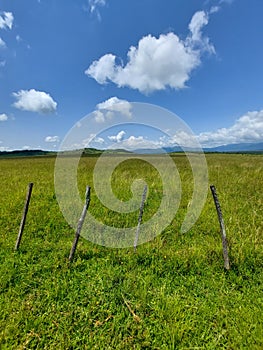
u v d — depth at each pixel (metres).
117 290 3.79
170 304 3.43
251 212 7.07
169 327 3.08
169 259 4.64
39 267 4.41
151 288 3.87
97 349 2.84
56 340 2.97
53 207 7.75
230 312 3.33
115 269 4.35
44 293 3.73
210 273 4.20
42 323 3.19
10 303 3.50
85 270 4.33
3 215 6.82
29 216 6.86
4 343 2.89
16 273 4.21
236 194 9.07
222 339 2.94
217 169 15.23
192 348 2.83
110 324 3.20
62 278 4.13
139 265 4.50
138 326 3.14
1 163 27.27
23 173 15.12
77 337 3.00
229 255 4.63
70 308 3.46
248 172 13.64
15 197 8.59
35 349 2.84
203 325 3.14
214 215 6.88
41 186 10.45
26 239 5.54
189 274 4.23
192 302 3.54
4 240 5.42
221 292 3.75
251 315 3.23
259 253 4.69
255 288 3.80
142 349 2.86
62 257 4.74
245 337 2.92
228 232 5.63
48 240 5.59
